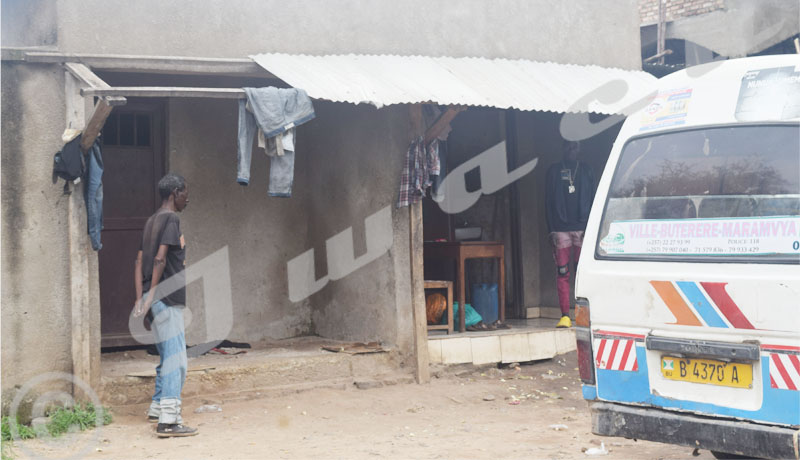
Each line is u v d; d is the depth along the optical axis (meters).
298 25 7.96
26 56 6.34
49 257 6.45
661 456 5.26
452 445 5.74
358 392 7.61
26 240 6.36
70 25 6.89
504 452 5.48
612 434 4.43
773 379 3.89
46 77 6.46
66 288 6.50
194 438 6.02
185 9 7.43
